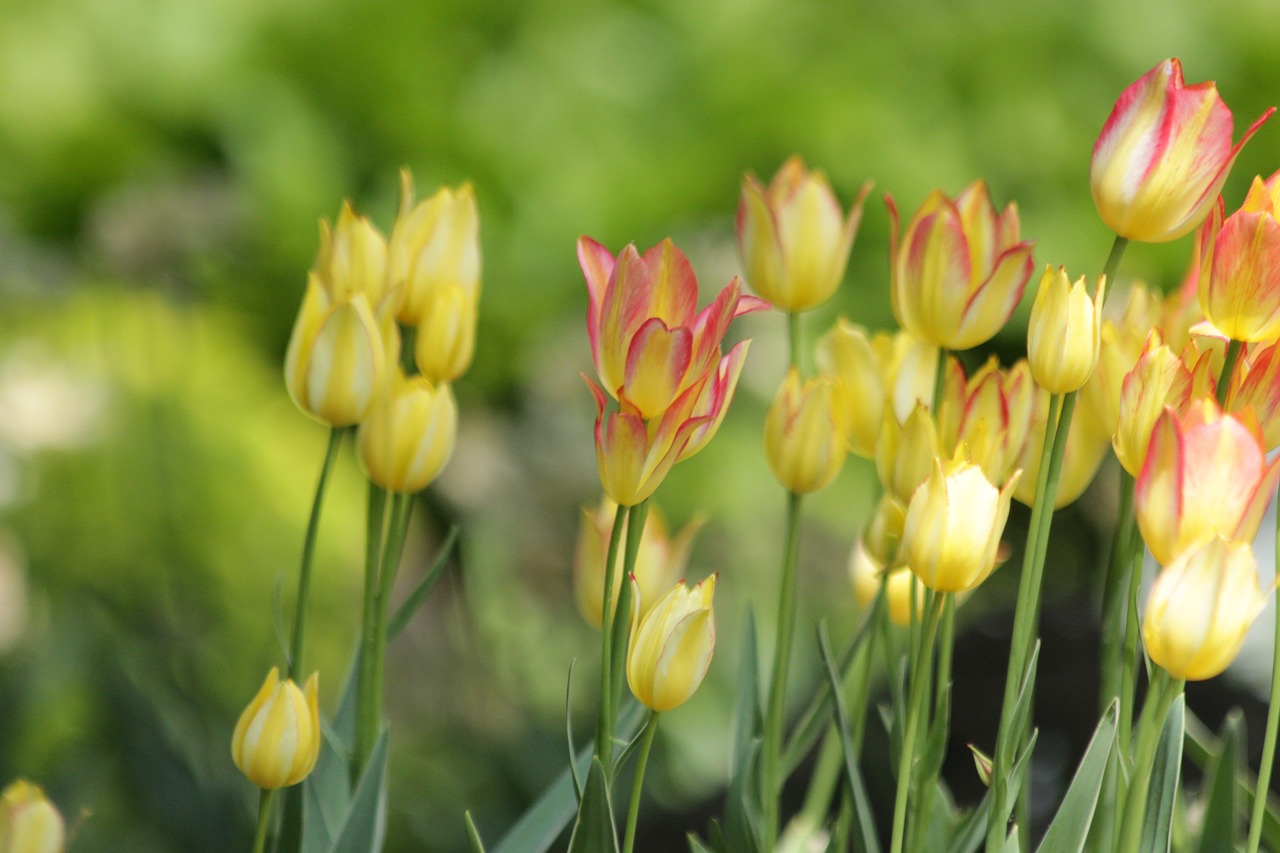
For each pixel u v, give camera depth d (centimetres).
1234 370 165
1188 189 166
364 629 177
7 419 503
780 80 611
